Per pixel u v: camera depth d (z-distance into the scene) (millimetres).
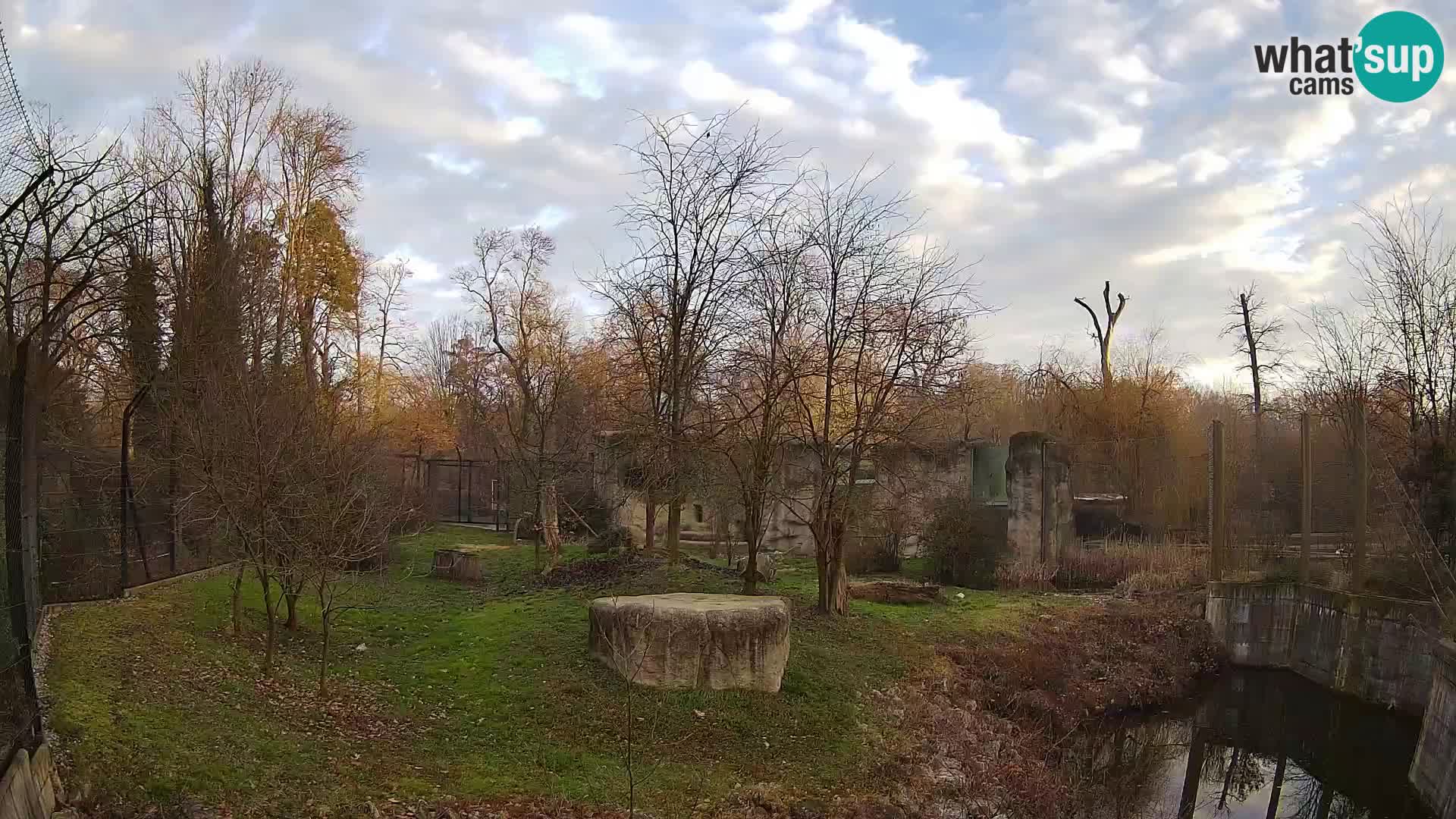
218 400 12828
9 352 7137
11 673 5992
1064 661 14906
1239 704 15500
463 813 7605
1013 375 36094
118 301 15836
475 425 36094
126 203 14781
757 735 9930
